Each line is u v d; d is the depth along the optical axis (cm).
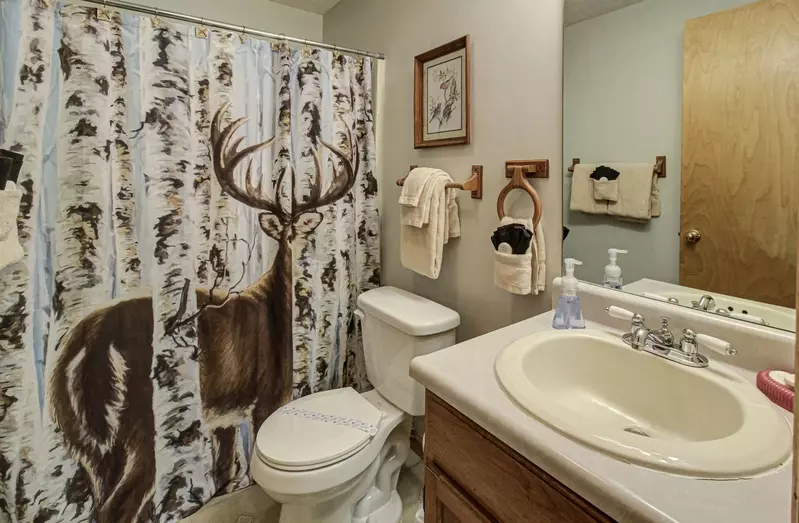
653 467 56
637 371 92
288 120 165
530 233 122
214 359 160
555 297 123
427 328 141
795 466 38
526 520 68
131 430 144
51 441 131
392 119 189
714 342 82
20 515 127
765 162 83
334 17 225
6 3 117
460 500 81
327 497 126
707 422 78
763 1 81
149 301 145
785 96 80
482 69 142
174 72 143
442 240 150
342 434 135
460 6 149
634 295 107
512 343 97
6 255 109
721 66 88
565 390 99
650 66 100
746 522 47
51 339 129
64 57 126
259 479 125
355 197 189
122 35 134
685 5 93
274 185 167
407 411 147
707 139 91
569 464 58
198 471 159
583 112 114
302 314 176
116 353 140
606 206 111
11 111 119
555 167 122
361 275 196
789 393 70
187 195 149
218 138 153
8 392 123
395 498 159
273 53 163
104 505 140
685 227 97
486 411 72
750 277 87
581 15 113
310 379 182
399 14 178
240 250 161
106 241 136
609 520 56
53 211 128
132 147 139
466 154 151
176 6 193
